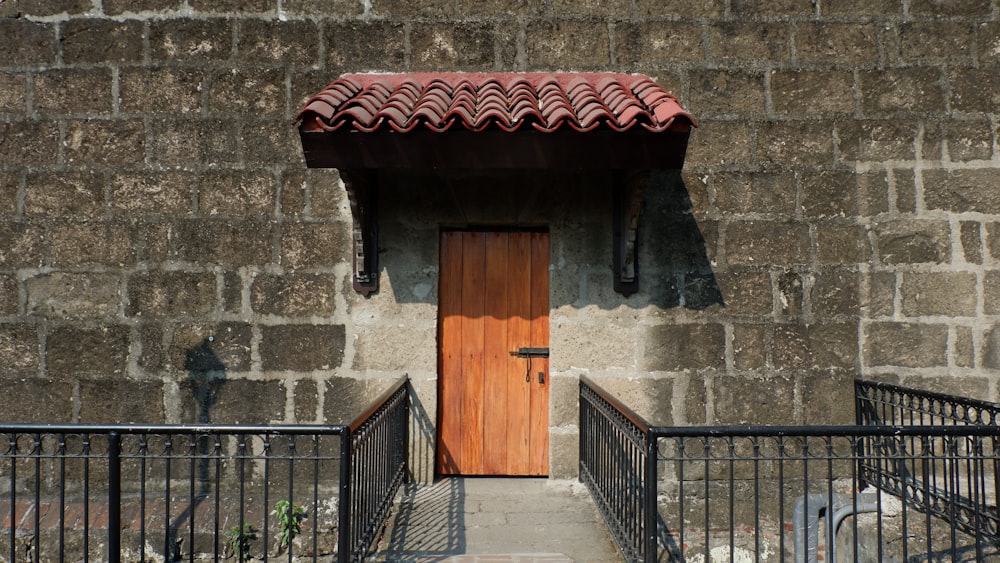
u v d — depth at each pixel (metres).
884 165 5.05
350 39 5.04
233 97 4.97
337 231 4.98
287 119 4.98
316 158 4.03
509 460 5.20
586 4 5.10
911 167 5.04
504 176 5.08
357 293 5.00
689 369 5.03
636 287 5.04
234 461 4.96
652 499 3.23
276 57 5.00
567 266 5.08
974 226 5.02
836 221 5.04
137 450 4.93
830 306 5.02
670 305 5.04
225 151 4.96
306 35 5.02
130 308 4.91
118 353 4.91
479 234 5.20
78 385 4.89
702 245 5.04
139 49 4.97
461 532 4.34
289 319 4.96
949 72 5.08
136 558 4.47
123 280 4.91
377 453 4.04
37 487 3.31
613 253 5.07
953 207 5.03
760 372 5.02
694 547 4.83
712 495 5.01
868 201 5.04
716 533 4.92
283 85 4.99
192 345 4.92
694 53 5.08
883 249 5.03
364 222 4.84
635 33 5.08
